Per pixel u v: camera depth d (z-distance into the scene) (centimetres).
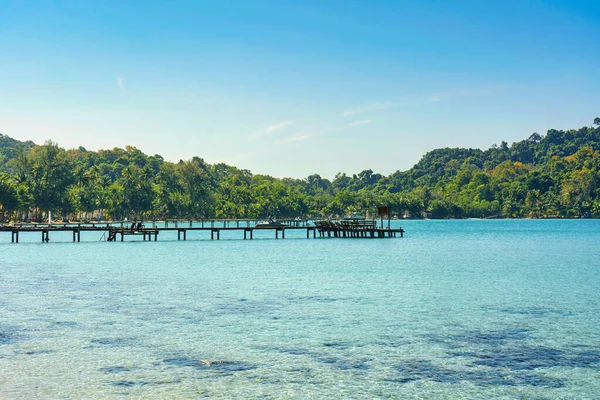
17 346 2175
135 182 18875
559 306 3039
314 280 4112
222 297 3325
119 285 3834
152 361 1997
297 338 2323
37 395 1655
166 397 1647
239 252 6944
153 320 2655
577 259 6062
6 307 2972
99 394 1666
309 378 1827
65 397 1639
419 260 5841
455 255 6581
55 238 10756
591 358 2041
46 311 2864
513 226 19962
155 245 8312
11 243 8719
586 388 1741
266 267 5069
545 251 7338
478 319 2689
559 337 2338
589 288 3706
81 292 3503
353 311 2888
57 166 16225
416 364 1977
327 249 7500
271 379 1812
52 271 4700
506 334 2394
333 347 2189
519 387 1750
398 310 2923
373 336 2358
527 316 2766
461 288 3700
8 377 1811
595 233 13712
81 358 2025
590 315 2784
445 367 1944
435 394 1689
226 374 1859
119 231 9050
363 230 10562
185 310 2906
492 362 1998
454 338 2325
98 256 6300
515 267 5128
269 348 2170
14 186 14600
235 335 2366
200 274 4488
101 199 18438
